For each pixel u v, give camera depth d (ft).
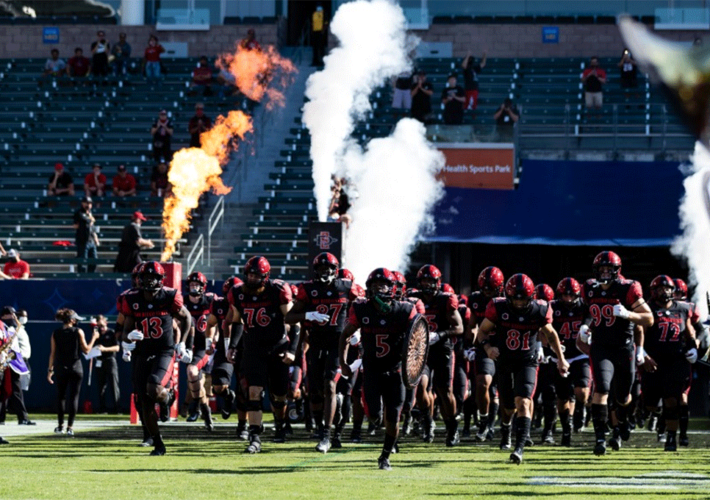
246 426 53.93
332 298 46.24
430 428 53.57
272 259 102.78
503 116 110.32
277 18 145.38
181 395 80.59
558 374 51.37
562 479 34.86
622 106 118.21
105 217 110.22
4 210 111.55
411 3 140.56
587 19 139.95
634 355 46.44
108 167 120.06
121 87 136.56
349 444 50.60
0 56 148.87
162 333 42.01
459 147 102.78
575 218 97.40
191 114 129.90
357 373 50.06
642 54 11.94
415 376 36.83
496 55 140.26
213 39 145.89
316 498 28.84
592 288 45.98
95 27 148.87
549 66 135.44
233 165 121.08
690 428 69.72
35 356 83.97
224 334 47.29
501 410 47.73
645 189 98.99
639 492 30.78
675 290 53.21
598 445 45.62
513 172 102.01
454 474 36.42
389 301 37.22
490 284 50.78
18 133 127.03
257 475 35.40
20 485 31.94
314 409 49.06
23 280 85.46
